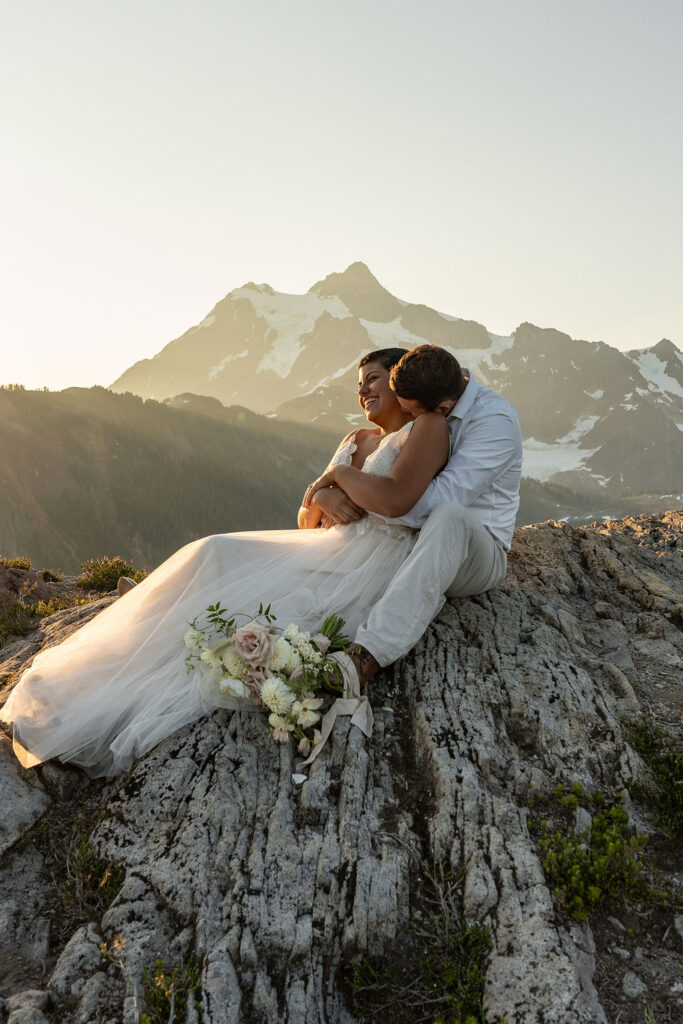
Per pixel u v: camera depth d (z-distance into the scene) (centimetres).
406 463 413
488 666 400
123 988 268
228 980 264
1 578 855
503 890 291
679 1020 253
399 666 402
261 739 358
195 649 368
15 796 347
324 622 384
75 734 359
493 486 441
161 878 303
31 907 312
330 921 283
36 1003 261
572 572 576
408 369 412
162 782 342
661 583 551
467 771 334
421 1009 269
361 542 432
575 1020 249
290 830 314
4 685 478
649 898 296
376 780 339
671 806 336
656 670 441
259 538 434
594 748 357
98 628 408
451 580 391
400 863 301
